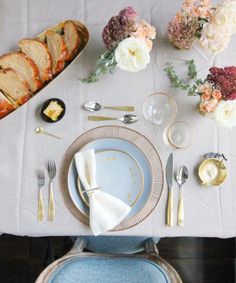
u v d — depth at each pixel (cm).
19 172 125
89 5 134
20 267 206
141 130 127
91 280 130
